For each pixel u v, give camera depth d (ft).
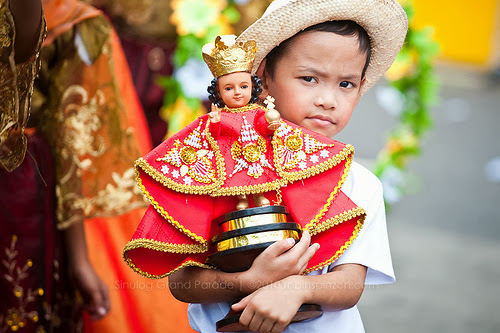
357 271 6.92
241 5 13.48
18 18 6.41
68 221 9.76
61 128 9.88
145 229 6.36
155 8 13.93
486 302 18.39
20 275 9.34
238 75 6.52
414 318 17.07
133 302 10.50
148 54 14.17
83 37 10.03
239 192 6.40
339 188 6.71
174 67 14.20
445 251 22.29
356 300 6.82
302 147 6.69
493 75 46.32
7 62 6.37
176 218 6.40
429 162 31.99
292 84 7.10
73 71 10.00
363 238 7.11
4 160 6.87
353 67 7.08
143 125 10.85
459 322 16.97
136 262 6.51
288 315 6.24
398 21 7.55
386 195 14.73
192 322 7.56
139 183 6.38
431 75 15.14
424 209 26.35
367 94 39.45
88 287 9.99
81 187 9.93
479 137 36.01
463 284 19.61
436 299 18.40
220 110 6.39
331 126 7.11
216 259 6.34
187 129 6.54
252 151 6.50
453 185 29.19
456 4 46.68
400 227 24.39
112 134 10.20
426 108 15.21
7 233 9.25
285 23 7.02
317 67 6.98
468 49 47.91
